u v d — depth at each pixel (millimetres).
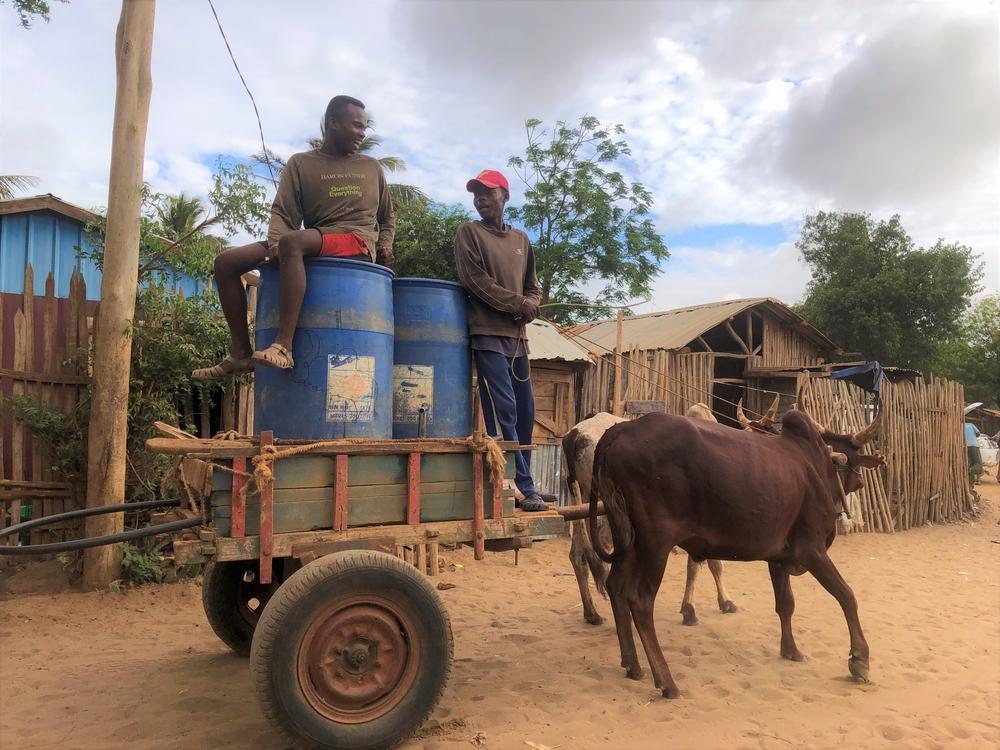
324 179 4129
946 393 13172
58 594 6191
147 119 6504
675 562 8523
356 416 3795
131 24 6387
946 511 12875
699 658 5000
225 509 3307
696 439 4355
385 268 4066
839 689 4441
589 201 20156
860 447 5426
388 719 3285
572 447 6297
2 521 6488
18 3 6973
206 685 4277
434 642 3400
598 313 20844
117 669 4574
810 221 25359
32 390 6605
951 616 6285
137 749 3418
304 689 3135
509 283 4559
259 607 4930
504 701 4082
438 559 8148
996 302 32469
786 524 4566
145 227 7227
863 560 9117
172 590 6453
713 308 16375
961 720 3971
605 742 3607
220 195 7523
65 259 14062
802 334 16375
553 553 8984
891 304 22438
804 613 6289
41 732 3596
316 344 3746
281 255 3662
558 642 5348
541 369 10883
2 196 17906
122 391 6367
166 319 7066
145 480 6730
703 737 3701
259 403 3861
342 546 3465
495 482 3887
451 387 4379
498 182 4695
